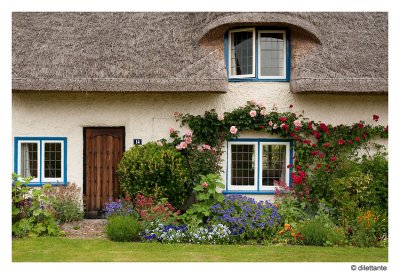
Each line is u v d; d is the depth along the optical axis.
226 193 10.81
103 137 11.11
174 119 10.89
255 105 10.72
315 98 10.84
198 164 10.50
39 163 10.97
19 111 10.91
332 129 10.76
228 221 9.17
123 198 10.27
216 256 7.67
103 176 11.08
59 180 10.98
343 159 10.50
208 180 9.80
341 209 9.62
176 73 10.12
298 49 10.56
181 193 10.17
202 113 10.87
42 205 9.34
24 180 9.23
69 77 10.10
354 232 8.83
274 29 10.72
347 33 10.73
